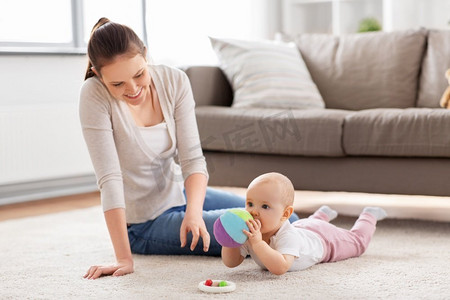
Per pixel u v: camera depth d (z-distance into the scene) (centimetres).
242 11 595
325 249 247
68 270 252
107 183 240
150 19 522
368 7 631
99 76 233
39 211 425
